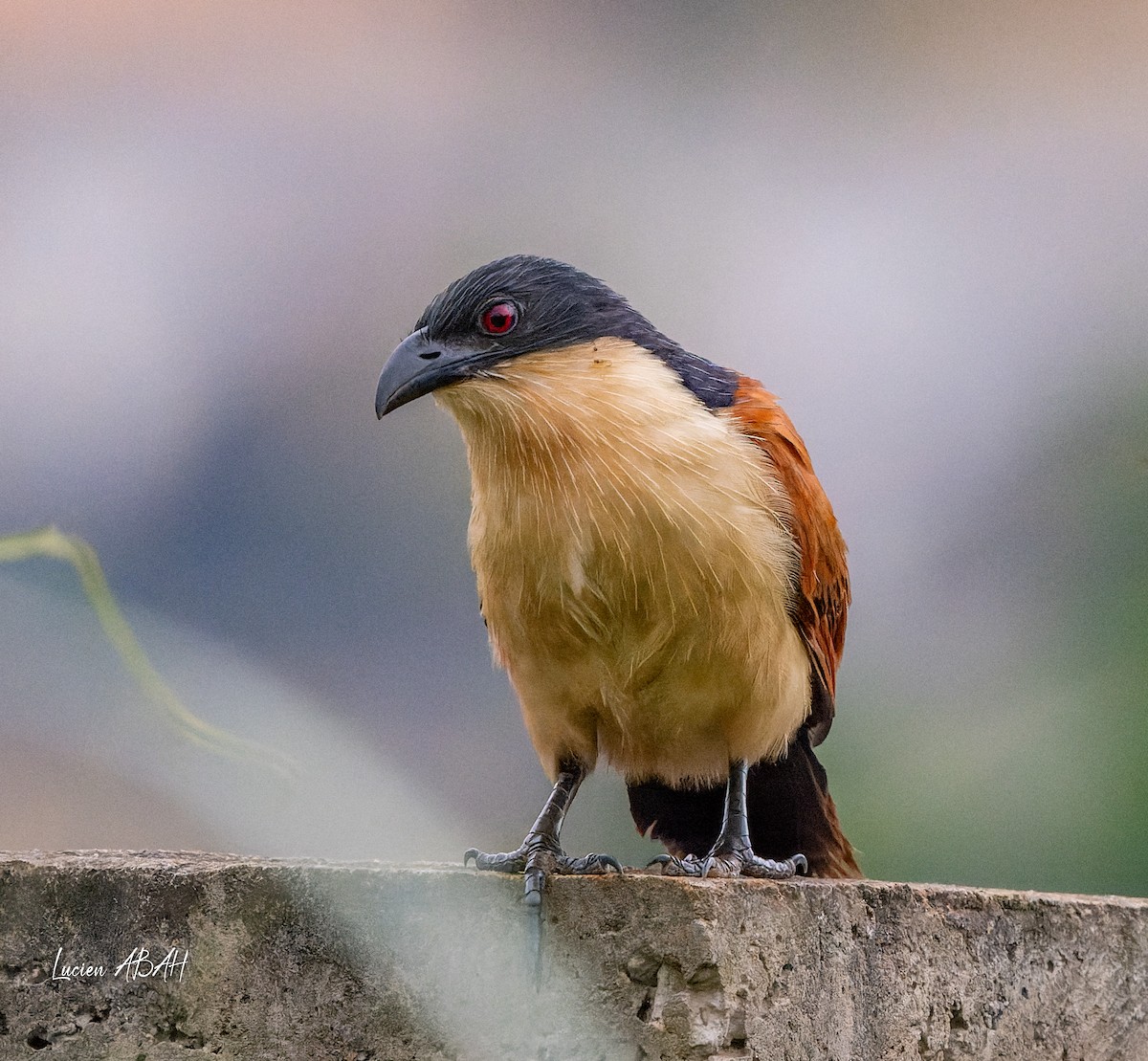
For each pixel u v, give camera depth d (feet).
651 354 19.29
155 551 20.36
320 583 20.44
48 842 19.97
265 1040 18.99
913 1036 19.10
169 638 20.29
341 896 18.99
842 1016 19.04
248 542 20.40
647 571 19.19
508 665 19.31
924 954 19.11
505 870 19.12
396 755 20.31
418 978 18.99
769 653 19.24
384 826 20.21
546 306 19.25
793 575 19.26
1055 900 19.20
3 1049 19.01
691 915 18.97
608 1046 18.97
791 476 19.29
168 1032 18.99
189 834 19.98
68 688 19.90
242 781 19.97
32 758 19.95
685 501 19.19
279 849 20.01
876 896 19.08
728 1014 18.95
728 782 19.29
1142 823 19.80
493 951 18.98
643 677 19.24
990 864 19.84
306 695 20.34
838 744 19.93
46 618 19.83
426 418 20.56
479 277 19.27
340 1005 18.99
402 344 19.27
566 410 19.21
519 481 19.22
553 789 19.31
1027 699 19.95
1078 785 19.85
